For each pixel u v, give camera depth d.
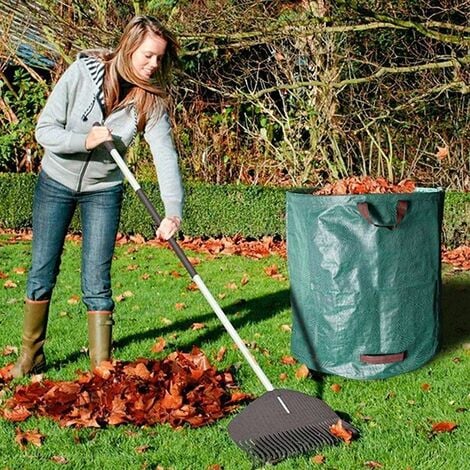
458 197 8.66
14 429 3.32
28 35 11.50
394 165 9.90
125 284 6.56
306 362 3.99
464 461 3.02
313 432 3.22
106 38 8.89
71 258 7.78
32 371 4.05
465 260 7.86
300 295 3.99
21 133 11.45
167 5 9.01
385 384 3.87
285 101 10.35
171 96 10.36
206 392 3.58
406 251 3.80
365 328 3.81
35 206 3.87
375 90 9.64
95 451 3.13
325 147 9.93
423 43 9.51
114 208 3.86
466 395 3.72
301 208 3.89
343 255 3.78
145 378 3.62
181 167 10.46
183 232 9.35
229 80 10.55
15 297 6.07
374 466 2.98
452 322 5.17
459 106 9.66
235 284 6.41
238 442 3.13
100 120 3.67
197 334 4.86
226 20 8.12
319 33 8.48
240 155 10.40
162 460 3.05
